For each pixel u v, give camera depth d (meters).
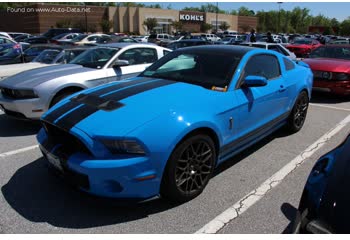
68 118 3.25
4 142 5.20
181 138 3.13
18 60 11.27
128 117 3.11
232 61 4.22
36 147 4.98
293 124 5.58
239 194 3.63
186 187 3.36
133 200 3.13
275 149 5.00
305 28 124.06
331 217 2.11
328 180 2.33
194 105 3.41
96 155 2.97
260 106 4.34
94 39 22.75
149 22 67.06
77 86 5.85
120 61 6.43
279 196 3.61
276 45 12.13
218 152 3.71
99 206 3.34
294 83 5.29
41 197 3.49
